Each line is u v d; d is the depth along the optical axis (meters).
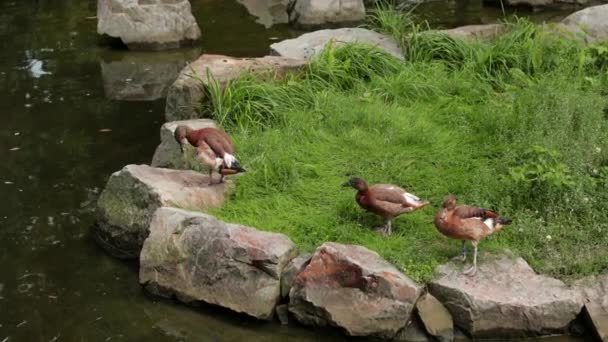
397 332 5.61
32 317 6.06
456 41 9.54
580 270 5.86
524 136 7.19
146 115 9.61
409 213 6.54
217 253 6.02
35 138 9.03
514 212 6.43
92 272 6.61
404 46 9.77
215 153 6.76
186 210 6.46
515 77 8.69
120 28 11.82
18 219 7.43
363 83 8.84
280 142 7.64
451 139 7.61
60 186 8.02
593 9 10.10
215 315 6.01
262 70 8.86
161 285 6.21
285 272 5.91
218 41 12.11
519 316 5.52
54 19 13.37
